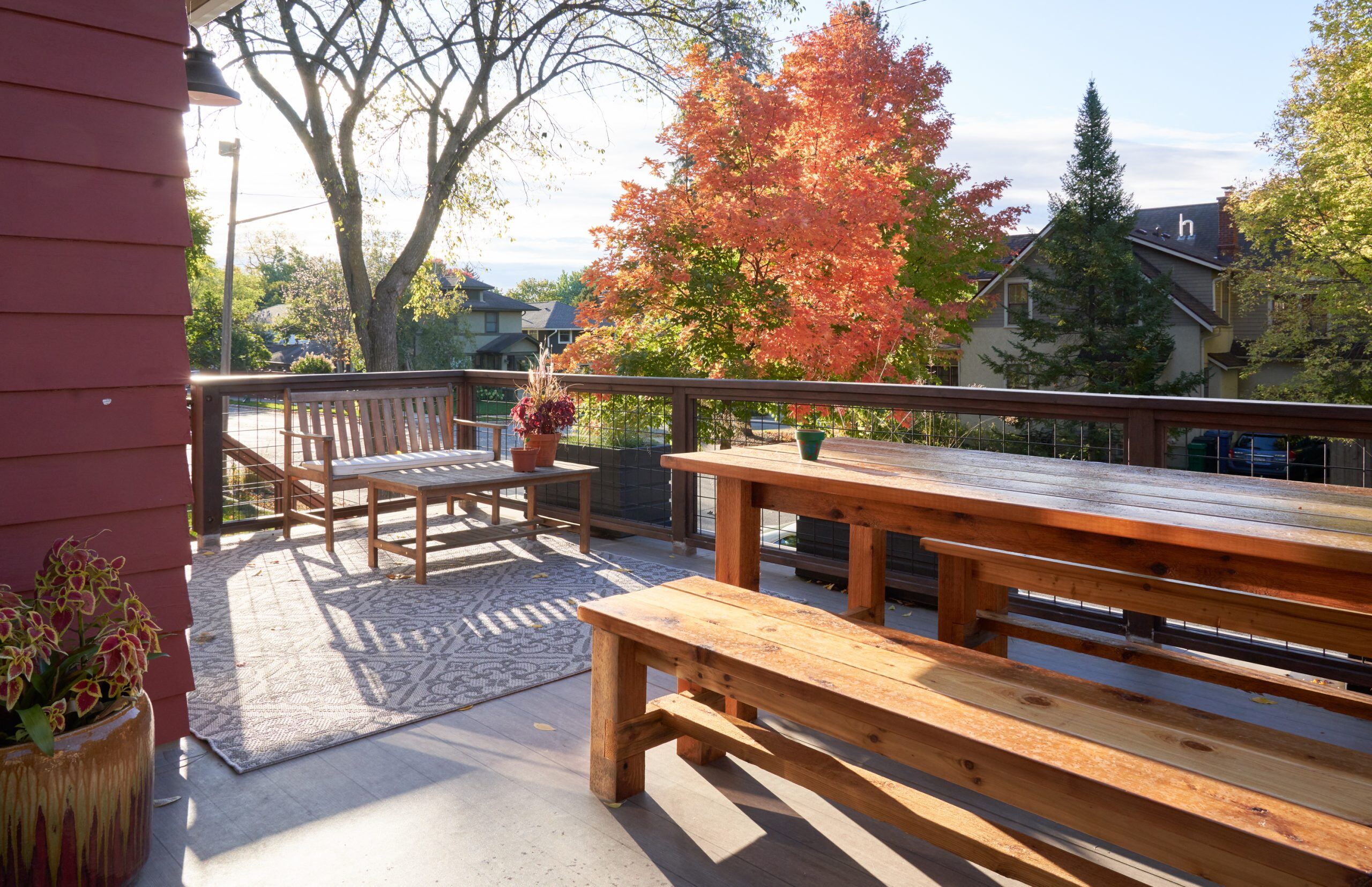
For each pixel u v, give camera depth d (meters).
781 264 9.16
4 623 1.64
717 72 9.98
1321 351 17.61
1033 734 1.43
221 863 1.86
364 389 5.63
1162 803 1.20
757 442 4.62
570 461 5.50
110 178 2.23
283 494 5.38
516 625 3.55
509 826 2.02
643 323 10.24
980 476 2.26
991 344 22.33
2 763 1.58
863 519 2.32
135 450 2.30
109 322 2.25
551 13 12.91
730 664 1.81
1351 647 2.06
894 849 1.94
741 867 1.86
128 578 2.30
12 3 2.07
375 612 3.74
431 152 13.45
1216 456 3.24
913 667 1.75
